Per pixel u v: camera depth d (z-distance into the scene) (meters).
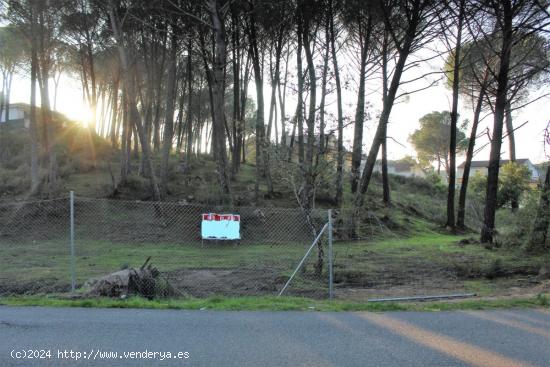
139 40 26.55
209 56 24.69
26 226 18.20
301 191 12.38
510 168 28.58
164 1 20.06
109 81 36.25
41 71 25.39
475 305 7.45
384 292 9.78
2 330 5.59
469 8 17.59
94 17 23.84
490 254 15.16
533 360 4.71
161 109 39.59
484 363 4.62
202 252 14.97
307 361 4.63
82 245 15.98
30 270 11.53
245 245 16.38
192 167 29.31
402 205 28.12
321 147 12.23
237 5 21.56
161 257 14.01
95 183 23.62
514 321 6.36
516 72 20.14
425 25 18.56
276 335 5.54
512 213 18.89
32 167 22.14
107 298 7.62
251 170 31.09
